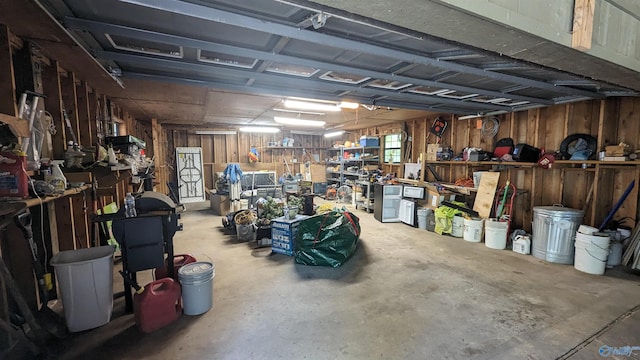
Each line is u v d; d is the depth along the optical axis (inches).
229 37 79.4
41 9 60.6
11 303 77.8
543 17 50.2
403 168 272.4
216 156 344.2
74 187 90.4
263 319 88.9
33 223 89.4
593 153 142.9
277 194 300.4
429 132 248.5
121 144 142.8
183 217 243.6
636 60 66.2
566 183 159.8
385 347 75.9
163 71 113.0
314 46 85.2
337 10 47.9
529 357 72.1
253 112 223.5
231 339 79.1
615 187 143.4
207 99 168.7
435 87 124.7
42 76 95.2
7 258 82.2
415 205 213.5
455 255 148.6
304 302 99.5
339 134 371.2
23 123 69.4
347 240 138.0
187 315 90.5
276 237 149.9
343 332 82.4
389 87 133.8
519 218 182.2
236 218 186.1
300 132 382.6
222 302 99.3
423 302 99.7
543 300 101.0
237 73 107.1
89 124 120.2
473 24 46.6
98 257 87.7
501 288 110.3
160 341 78.0
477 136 208.2
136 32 73.4
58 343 76.2
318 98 144.3
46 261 93.0
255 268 130.4
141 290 85.3
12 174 65.6
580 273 124.6
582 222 139.3
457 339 79.4
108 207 139.8
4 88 70.3
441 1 39.9
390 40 79.1
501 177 189.3
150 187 208.5
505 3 45.7
